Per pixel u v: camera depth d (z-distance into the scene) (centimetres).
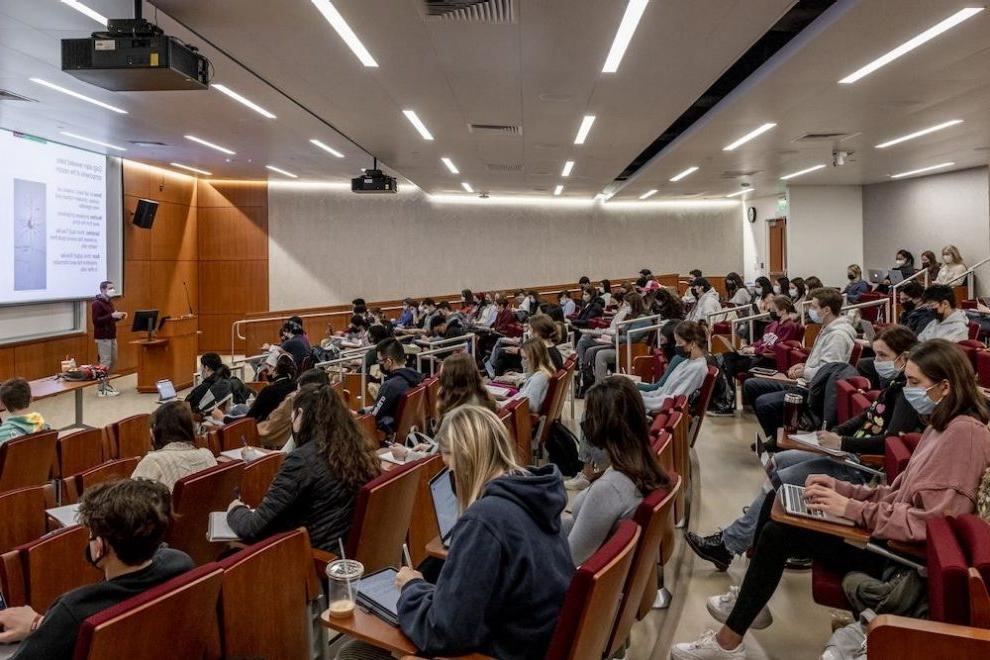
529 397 464
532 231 1680
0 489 416
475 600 162
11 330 945
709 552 337
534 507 174
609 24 503
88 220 1066
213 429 505
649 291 1216
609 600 166
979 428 221
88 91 723
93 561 186
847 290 1170
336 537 262
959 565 163
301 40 541
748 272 1758
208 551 303
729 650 254
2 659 192
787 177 1317
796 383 507
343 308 1465
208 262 1452
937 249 1280
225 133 925
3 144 902
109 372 1005
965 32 509
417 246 1588
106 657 153
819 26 514
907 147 983
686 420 389
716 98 887
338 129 870
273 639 205
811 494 243
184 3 474
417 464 282
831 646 217
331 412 273
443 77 636
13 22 528
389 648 172
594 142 945
